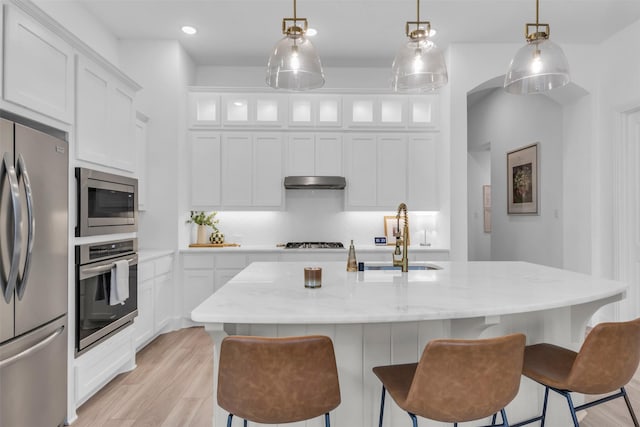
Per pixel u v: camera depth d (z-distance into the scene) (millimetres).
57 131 2232
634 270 3715
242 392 1247
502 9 3449
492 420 1795
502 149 5695
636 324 1435
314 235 4852
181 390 2629
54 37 2105
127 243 2885
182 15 3607
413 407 1283
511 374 1284
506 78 2152
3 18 1765
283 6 3438
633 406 2354
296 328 1707
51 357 2049
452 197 4199
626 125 3791
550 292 1772
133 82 2955
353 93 4559
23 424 1827
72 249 2264
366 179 4562
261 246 4688
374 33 3938
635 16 3520
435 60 2123
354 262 2416
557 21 3619
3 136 1678
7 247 1689
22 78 1871
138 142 3896
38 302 1923
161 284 3781
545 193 4711
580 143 4180
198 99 4457
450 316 1441
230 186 4484
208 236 4773
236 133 4488
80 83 2350
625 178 3781
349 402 1737
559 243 4480
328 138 4555
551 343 1986
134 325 3172
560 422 1973
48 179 2004
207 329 1426
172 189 4129
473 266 2654
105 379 2586
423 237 4809
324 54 4445
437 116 4523
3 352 1680
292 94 4531
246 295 1711
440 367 1236
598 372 1438
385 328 1746
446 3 3363
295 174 4539
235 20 3701
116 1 3373
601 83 4016
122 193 2799
